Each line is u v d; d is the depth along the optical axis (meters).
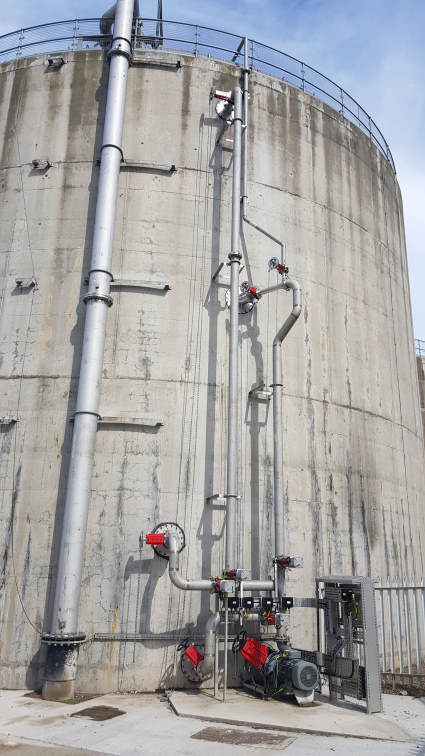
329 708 9.39
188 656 10.77
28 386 12.59
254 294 13.38
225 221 14.14
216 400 12.92
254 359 13.55
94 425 11.70
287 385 13.73
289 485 13.03
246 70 15.05
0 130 14.67
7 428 12.38
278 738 7.80
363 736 7.82
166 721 8.69
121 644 11.06
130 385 12.53
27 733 8.02
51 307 13.05
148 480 12.03
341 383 14.71
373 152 18.17
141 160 13.96
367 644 9.55
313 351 14.38
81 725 8.45
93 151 14.06
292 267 14.70
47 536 11.60
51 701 10.02
